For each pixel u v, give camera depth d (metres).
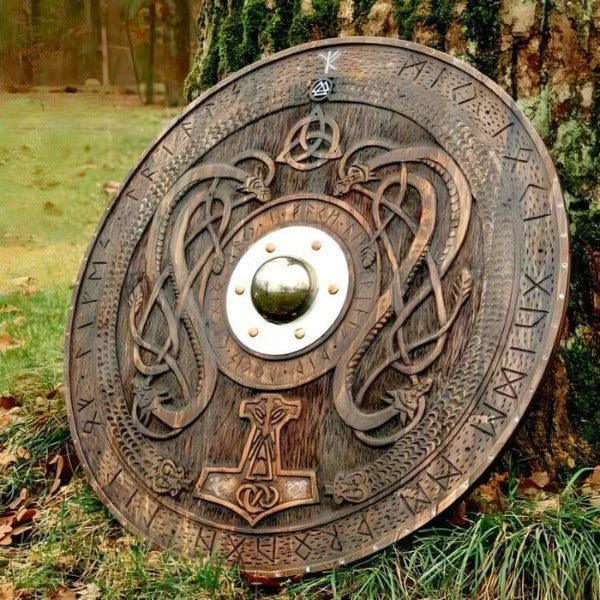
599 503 1.56
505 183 1.54
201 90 2.01
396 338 1.55
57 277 2.73
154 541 1.60
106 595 1.53
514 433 1.47
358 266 1.59
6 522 1.70
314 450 1.56
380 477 1.52
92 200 3.28
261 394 1.59
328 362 1.57
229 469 1.59
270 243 1.65
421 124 1.61
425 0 1.75
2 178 2.97
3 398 2.02
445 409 1.51
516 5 1.70
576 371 1.68
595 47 1.66
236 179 1.70
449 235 1.55
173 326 1.67
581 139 1.68
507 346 1.50
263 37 1.91
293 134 1.68
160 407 1.65
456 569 1.48
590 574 1.47
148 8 4.66
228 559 1.55
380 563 1.50
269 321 1.61
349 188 1.62
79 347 1.73
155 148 1.78
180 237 1.70
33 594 1.56
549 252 1.50
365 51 1.68
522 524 1.51
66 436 1.86
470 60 1.73
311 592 1.51
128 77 4.88
